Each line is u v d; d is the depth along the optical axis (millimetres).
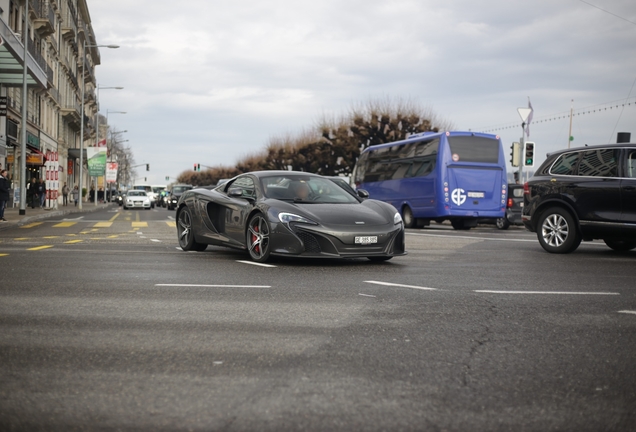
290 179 10375
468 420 3057
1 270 8289
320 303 6082
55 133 58156
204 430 2896
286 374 3738
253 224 9828
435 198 24703
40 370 3783
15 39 28328
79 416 3057
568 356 4211
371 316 5469
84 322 5102
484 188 24734
